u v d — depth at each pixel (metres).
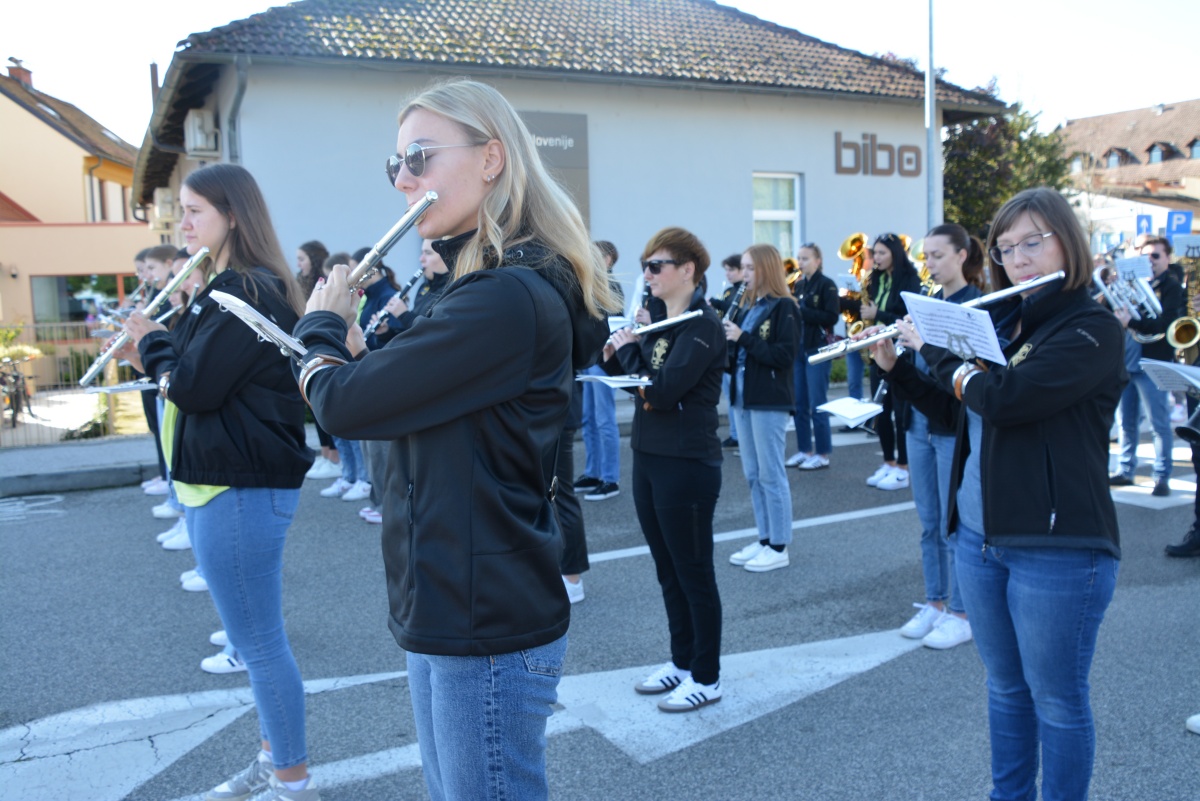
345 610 4.79
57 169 29.58
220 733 3.45
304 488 7.73
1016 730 2.48
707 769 3.10
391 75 11.81
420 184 1.73
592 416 7.43
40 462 8.58
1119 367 2.34
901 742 3.25
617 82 13.02
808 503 6.93
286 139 11.41
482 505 1.61
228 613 2.71
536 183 1.77
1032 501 2.30
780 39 15.94
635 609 4.70
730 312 5.63
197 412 2.63
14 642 4.41
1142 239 6.93
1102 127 56.06
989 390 2.32
